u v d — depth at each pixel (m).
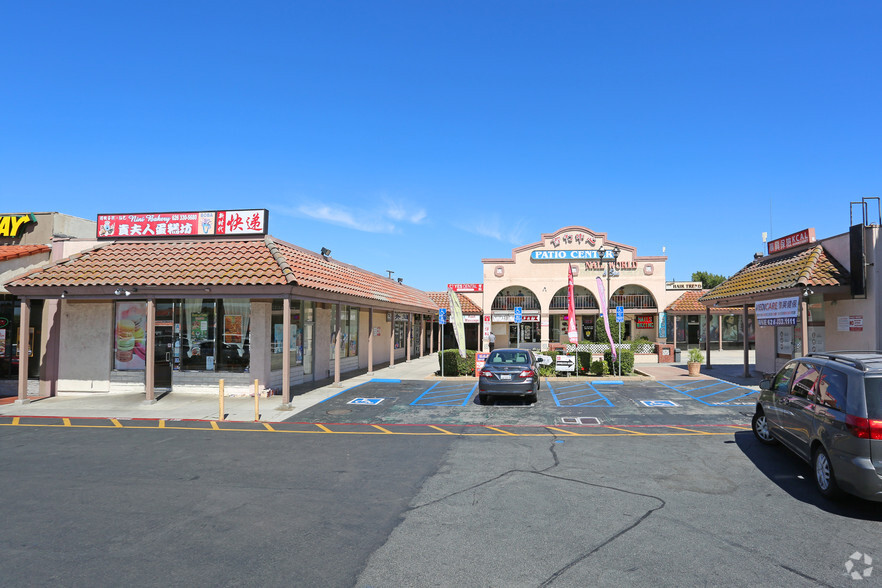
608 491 6.80
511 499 6.50
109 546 5.17
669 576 4.51
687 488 6.93
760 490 6.84
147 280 14.23
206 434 10.55
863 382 6.05
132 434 10.56
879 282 14.39
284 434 10.52
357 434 10.49
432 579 4.48
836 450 6.14
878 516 5.91
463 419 12.09
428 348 38.16
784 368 8.60
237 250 15.68
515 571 4.62
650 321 37.22
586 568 4.66
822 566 4.71
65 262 15.63
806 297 14.98
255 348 15.70
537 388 14.67
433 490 6.88
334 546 5.16
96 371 16.34
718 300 20.36
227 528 5.62
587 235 36.22
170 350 16.16
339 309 17.69
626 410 13.09
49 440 10.01
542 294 36.28
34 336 16.52
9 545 5.20
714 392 15.97
